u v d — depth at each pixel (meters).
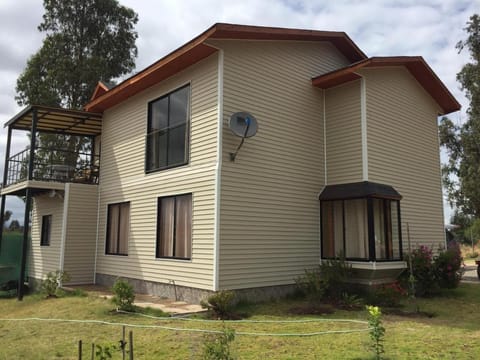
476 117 23.25
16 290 13.98
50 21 21.42
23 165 13.28
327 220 10.30
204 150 8.95
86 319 7.36
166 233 9.85
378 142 10.25
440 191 12.45
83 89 20.78
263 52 9.70
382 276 9.49
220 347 4.08
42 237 14.01
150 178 10.59
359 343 5.44
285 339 5.66
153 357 5.00
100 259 12.34
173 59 9.32
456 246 11.62
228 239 8.37
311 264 9.98
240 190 8.73
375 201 9.74
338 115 10.55
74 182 13.11
